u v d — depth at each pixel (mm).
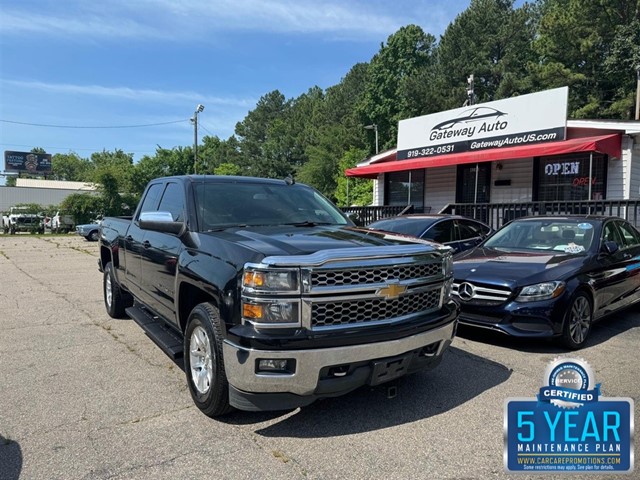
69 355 5035
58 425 3412
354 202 37344
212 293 3357
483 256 6191
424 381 4273
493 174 14109
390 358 3285
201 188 4555
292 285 3049
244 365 3039
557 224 6719
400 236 4000
